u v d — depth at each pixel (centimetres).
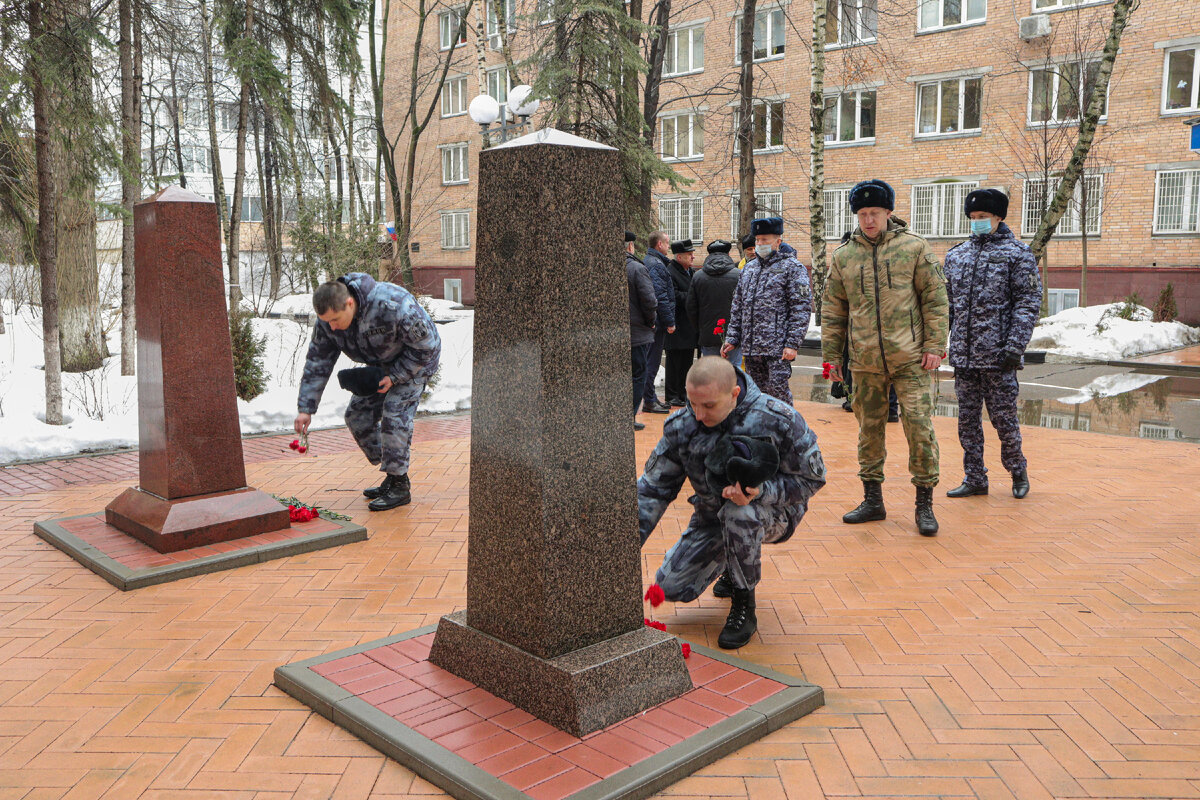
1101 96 1605
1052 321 2003
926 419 533
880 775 272
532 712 300
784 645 374
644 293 832
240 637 387
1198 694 325
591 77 1456
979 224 596
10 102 812
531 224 285
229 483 528
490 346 304
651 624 352
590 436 302
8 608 424
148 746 295
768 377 758
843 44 2352
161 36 1198
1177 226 2170
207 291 517
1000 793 262
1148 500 609
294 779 273
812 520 571
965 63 2430
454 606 423
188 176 3247
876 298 537
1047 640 376
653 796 261
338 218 1647
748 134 2011
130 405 979
